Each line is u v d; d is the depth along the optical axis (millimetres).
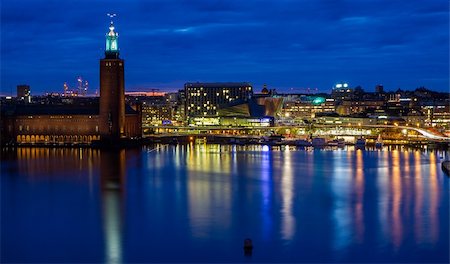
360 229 147500
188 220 158000
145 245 136500
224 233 145000
